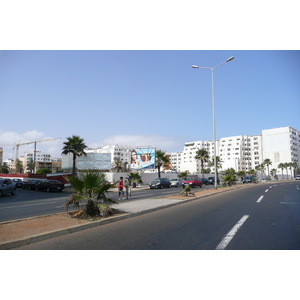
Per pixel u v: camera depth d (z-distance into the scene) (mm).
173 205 13688
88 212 9656
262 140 121312
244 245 5949
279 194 19891
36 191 30812
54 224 8141
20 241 6242
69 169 45469
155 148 45250
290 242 6133
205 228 7719
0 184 23172
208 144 136375
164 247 5910
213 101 27688
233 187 30734
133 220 9391
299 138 123062
